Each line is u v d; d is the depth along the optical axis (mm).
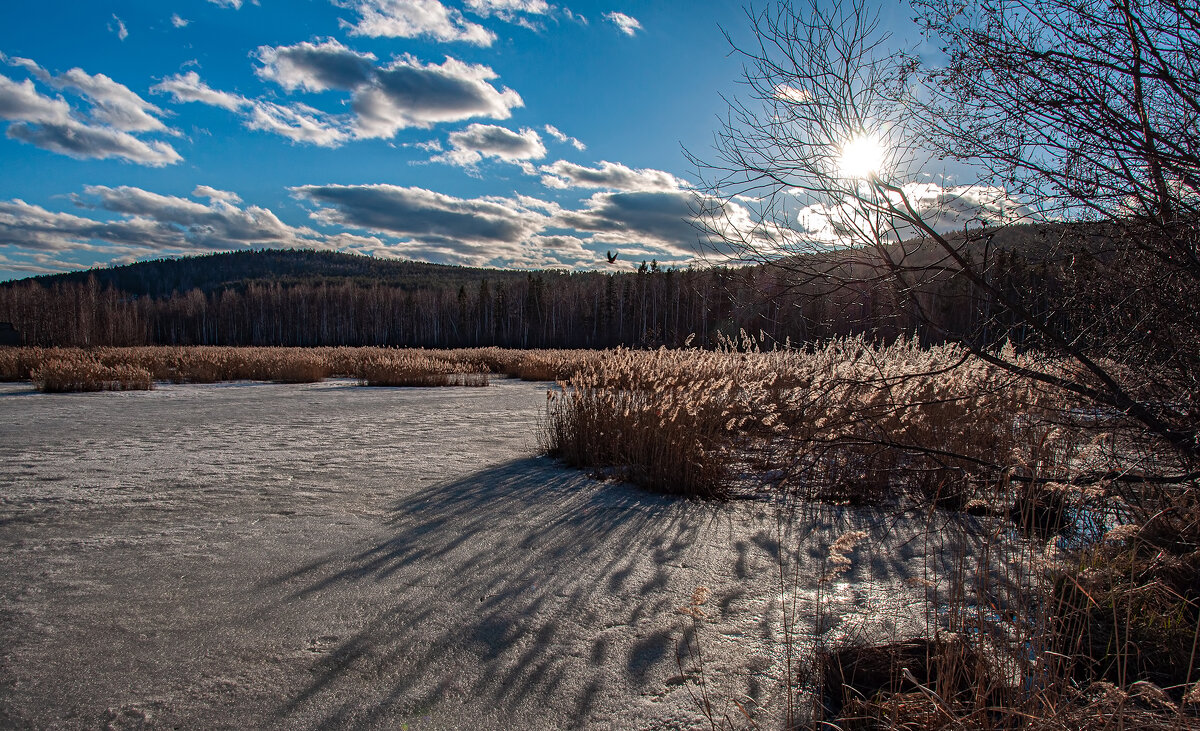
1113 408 3348
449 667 2496
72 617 2900
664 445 5605
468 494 5262
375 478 5832
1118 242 3248
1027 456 3811
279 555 3762
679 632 2797
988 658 2295
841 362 4797
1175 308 3123
